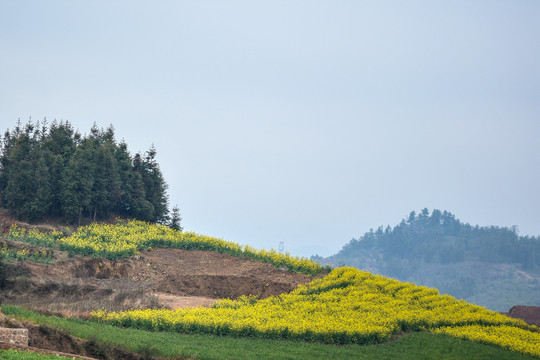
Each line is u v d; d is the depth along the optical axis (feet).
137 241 394.32
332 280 341.21
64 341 196.24
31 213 425.69
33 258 338.54
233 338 240.73
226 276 337.72
